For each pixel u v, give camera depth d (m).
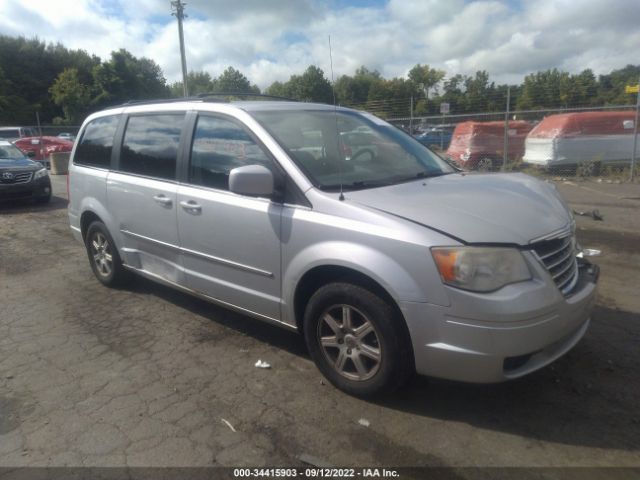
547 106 34.62
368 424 2.95
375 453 2.71
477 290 2.63
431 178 3.77
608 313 4.37
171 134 4.26
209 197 3.80
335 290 3.09
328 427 2.94
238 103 3.95
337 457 2.69
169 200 4.13
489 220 2.87
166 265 4.40
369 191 3.26
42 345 4.12
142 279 5.71
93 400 3.29
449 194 3.25
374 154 3.97
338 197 3.14
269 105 3.98
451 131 18.44
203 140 3.97
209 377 3.54
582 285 3.11
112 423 3.03
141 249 4.66
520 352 2.66
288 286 3.35
